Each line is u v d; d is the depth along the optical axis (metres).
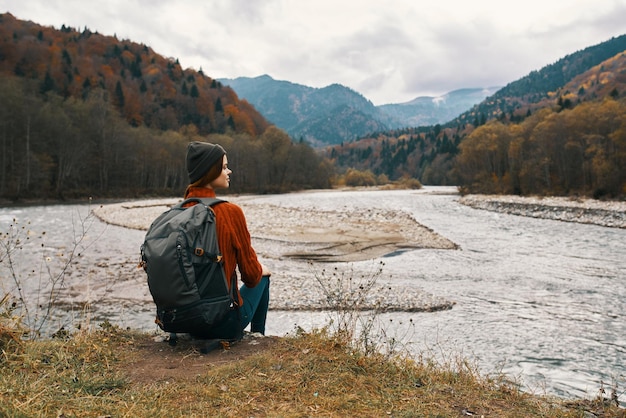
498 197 65.00
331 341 3.88
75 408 2.38
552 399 3.76
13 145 55.66
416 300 11.05
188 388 2.77
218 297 3.13
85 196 59.84
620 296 11.83
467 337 8.33
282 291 11.74
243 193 90.56
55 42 144.25
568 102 104.94
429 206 51.22
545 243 22.92
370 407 2.75
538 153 70.44
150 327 8.54
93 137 67.00
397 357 3.97
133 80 142.12
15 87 58.56
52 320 8.17
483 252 19.75
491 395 3.41
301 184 110.56
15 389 2.49
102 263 14.87
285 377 3.07
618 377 6.43
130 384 2.86
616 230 29.70
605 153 60.44
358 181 136.62
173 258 2.95
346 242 21.41
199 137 100.62
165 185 76.69
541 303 11.10
